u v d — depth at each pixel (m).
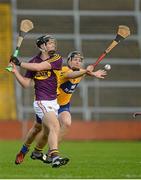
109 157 40.56
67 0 92.56
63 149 51.78
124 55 86.31
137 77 84.38
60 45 87.62
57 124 26.31
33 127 28.77
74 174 25.31
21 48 85.25
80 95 80.81
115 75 84.06
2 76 80.38
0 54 83.69
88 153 45.81
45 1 92.38
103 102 81.19
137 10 92.94
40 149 29.47
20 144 58.81
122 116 81.31
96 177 24.09
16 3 90.69
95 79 82.06
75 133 70.56
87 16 91.62
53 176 24.23
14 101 78.50
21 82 26.81
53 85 26.98
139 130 71.31
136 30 90.25
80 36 89.25
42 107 26.66
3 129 69.94
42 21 90.12
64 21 90.62
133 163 33.66
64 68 29.97
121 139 71.19
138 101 82.44
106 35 89.69
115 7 92.81
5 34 86.56
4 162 33.12
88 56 86.50
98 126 70.94
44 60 27.06
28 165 30.42
